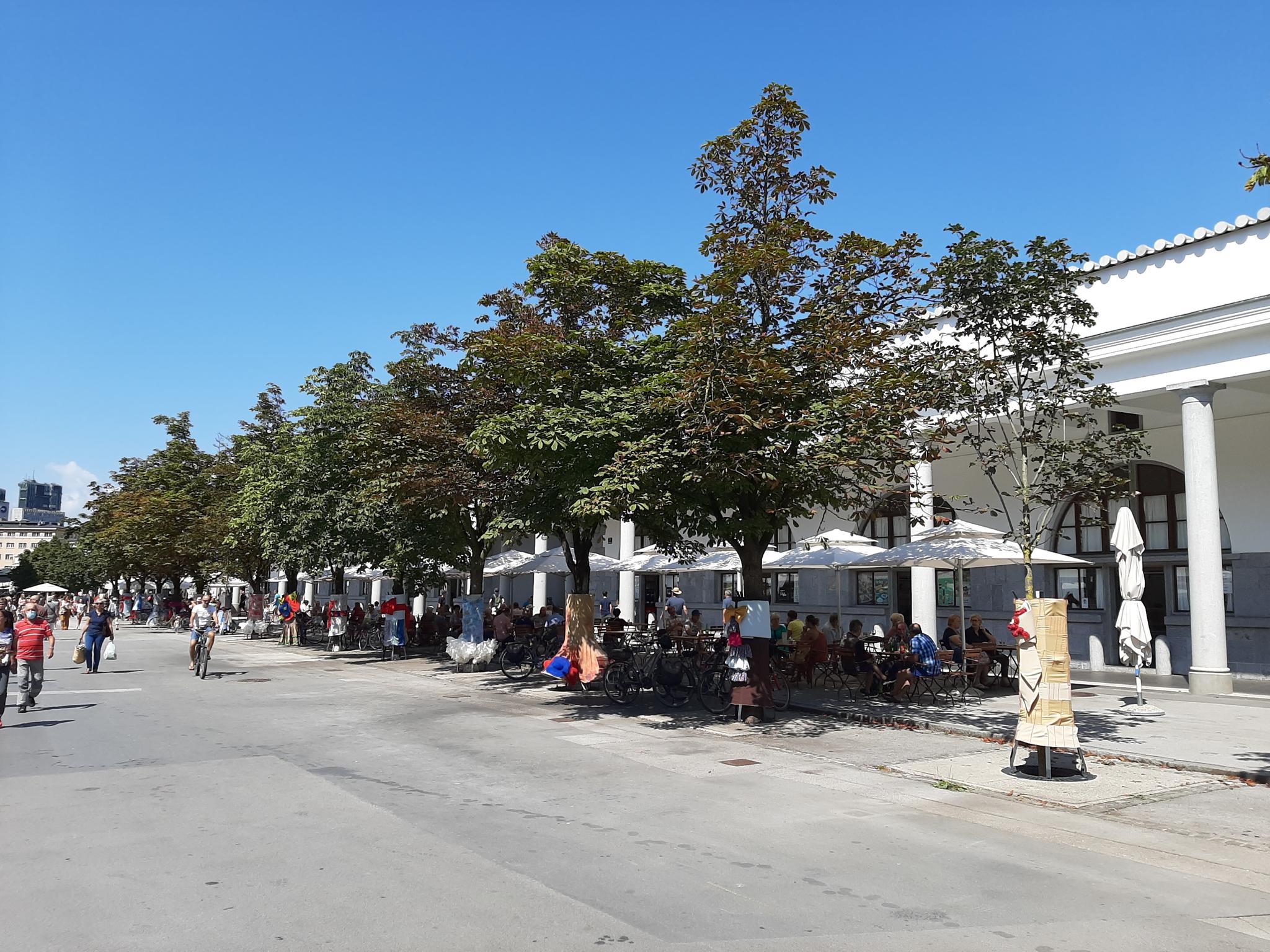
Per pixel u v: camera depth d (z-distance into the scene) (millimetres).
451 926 5145
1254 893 5914
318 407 27281
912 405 11922
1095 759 10648
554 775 9664
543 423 13430
